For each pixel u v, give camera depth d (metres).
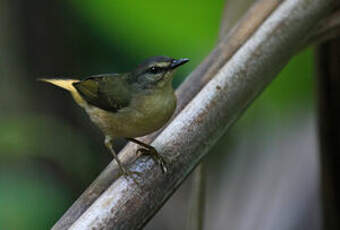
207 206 12.38
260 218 8.70
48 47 13.51
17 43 13.41
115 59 13.30
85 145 13.09
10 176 10.15
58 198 10.15
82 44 13.48
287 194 8.74
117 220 4.72
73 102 13.77
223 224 9.20
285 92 10.98
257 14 7.13
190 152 5.51
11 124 11.22
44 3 13.21
